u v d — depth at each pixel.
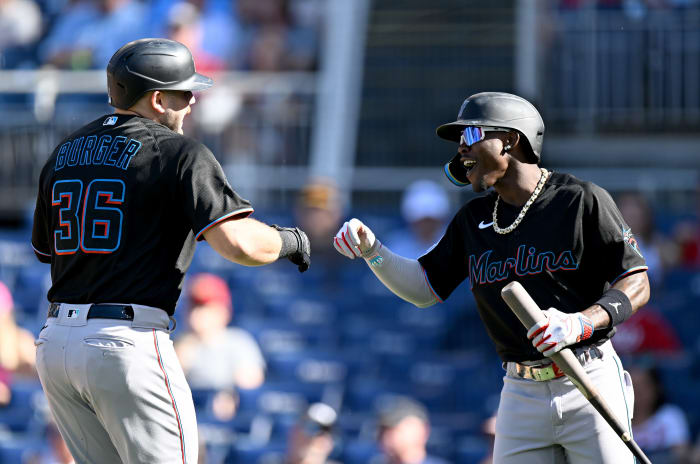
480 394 32.03
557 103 48.19
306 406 31.44
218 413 29.97
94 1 46.81
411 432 25.42
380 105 49.78
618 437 14.20
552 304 14.34
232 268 39.38
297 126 44.84
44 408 30.88
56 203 13.94
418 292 15.66
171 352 13.79
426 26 52.12
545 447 14.56
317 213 39.06
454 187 44.38
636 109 47.75
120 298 13.52
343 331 35.62
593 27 48.09
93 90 44.44
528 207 14.49
